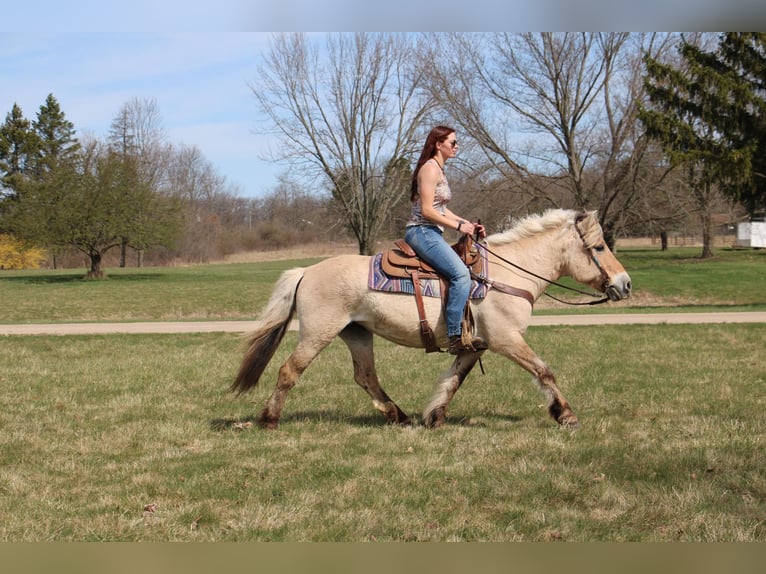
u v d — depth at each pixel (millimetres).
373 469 6129
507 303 7340
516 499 5410
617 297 7707
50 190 47125
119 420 8250
